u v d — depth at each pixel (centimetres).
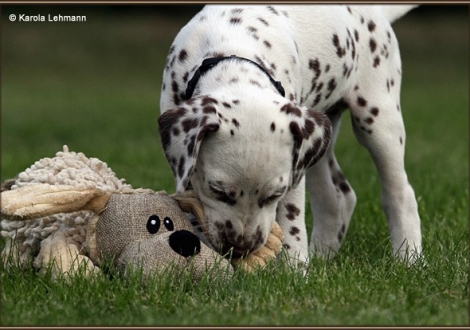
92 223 861
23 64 4897
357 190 1531
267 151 817
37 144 2391
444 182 1588
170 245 833
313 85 1030
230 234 841
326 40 1030
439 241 1081
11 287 852
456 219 1257
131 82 4622
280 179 832
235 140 816
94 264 859
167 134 833
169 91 956
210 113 815
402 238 1081
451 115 3161
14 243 920
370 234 1180
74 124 2916
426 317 764
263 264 877
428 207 1341
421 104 3600
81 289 814
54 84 4447
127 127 2841
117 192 877
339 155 2117
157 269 823
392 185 1098
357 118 1090
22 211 832
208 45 944
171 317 764
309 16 1029
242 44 941
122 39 5344
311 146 845
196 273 836
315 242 1133
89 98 3903
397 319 755
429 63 4962
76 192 850
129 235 845
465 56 5078
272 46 960
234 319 752
